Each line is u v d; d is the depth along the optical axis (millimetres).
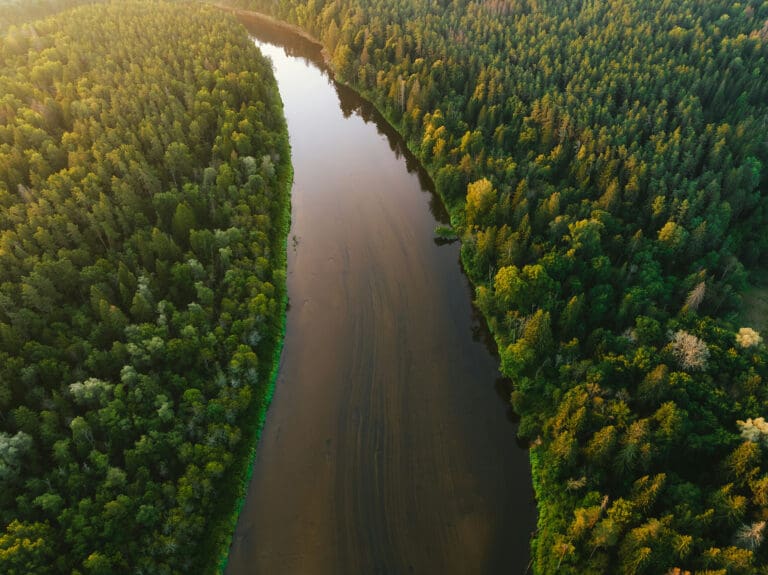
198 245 110500
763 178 134625
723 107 154375
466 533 81375
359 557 79000
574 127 147750
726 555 63875
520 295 103250
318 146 175000
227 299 101625
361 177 161000
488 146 152625
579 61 181000
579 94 163875
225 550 78000
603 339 92688
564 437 80375
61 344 87938
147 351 90000
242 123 147875
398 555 79125
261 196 132625
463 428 95438
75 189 115000
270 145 152625
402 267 128875
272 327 109000
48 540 67750
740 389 82812
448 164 146625
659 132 143000
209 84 172500
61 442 74625
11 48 185375
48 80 165250
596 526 70812
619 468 75812
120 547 70500
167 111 148375
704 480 76000
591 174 133875
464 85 177625
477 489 86688
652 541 66375
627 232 118938
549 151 146500
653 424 79250
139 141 138125
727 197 124438
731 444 75312
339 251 133125
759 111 153125
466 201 141500
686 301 100500
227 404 87875
